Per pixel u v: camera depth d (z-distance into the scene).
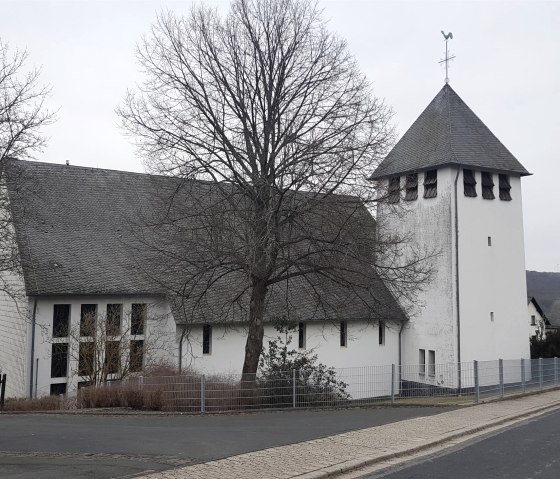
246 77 18.77
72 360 23.12
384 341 30.72
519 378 22.86
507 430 13.24
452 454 10.32
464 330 28.97
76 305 23.69
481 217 30.25
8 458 9.28
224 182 18.36
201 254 17.92
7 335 25.17
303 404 18.22
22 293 22.95
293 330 25.53
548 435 12.54
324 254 18.36
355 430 12.34
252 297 19.48
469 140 30.50
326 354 28.42
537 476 8.68
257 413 16.39
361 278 18.83
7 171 20.38
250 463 8.76
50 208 27.14
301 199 17.84
